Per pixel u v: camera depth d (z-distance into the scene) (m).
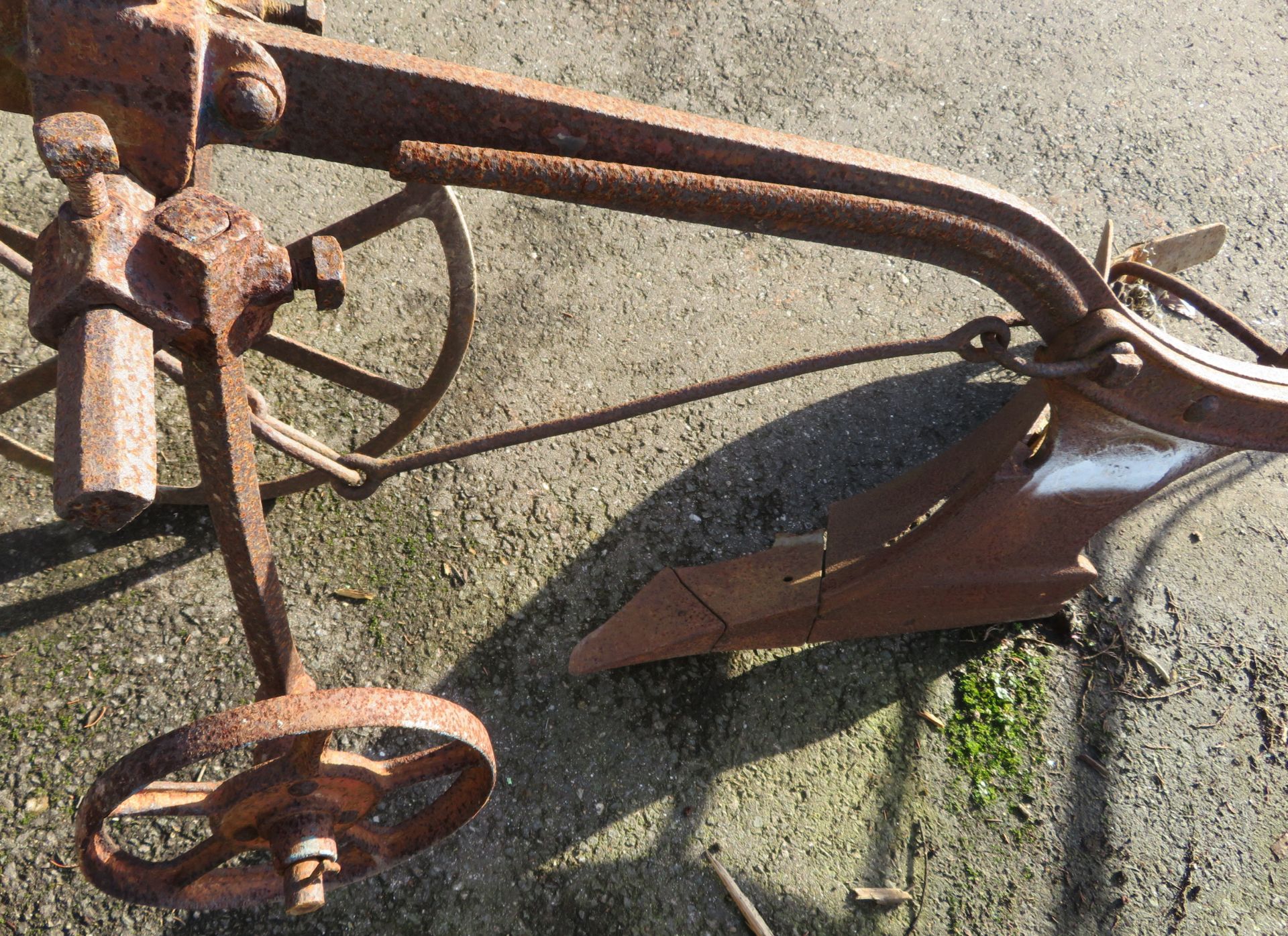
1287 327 4.81
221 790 1.99
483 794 2.24
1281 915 3.10
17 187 3.82
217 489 1.86
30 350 3.48
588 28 5.10
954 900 3.00
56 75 1.58
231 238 1.63
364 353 3.85
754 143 2.00
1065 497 3.04
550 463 3.72
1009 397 4.30
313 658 3.11
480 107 1.85
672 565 3.56
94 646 2.97
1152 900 3.07
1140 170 5.32
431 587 3.34
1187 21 6.21
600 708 3.18
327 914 2.67
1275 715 3.54
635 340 4.16
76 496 1.29
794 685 3.35
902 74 5.44
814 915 2.91
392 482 3.54
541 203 4.46
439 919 2.73
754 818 3.06
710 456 3.88
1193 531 3.99
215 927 2.60
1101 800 3.25
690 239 4.55
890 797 3.17
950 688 3.44
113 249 1.53
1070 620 3.62
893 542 3.44
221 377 1.73
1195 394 2.60
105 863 2.01
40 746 2.77
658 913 2.85
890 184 2.12
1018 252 2.28
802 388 4.17
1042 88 5.59
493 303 4.10
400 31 4.75
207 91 1.67
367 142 1.88
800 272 4.57
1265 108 5.82
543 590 3.41
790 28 5.45
